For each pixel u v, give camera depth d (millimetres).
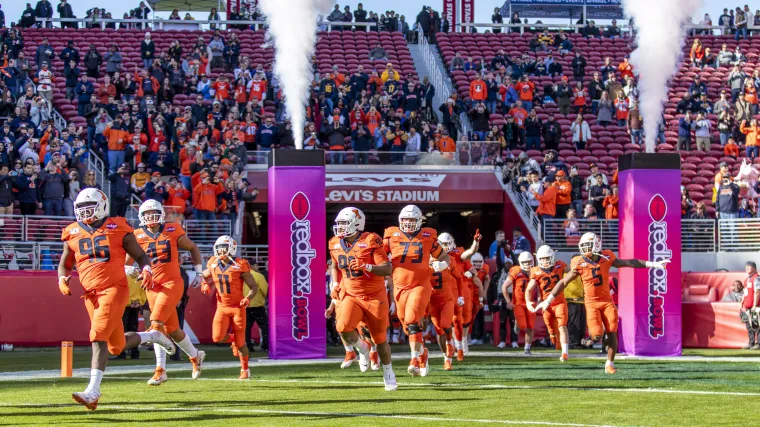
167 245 10141
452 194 24516
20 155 21203
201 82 28391
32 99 23984
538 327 18953
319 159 15328
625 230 16156
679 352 15664
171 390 9766
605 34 36031
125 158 23094
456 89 31828
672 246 15883
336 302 9594
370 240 9281
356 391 9539
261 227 27375
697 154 27688
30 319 17844
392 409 8031
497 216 25844
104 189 23172
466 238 28672
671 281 15820
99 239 8141
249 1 36375
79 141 22141
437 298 12328
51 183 19625
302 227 15203
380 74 32125
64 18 33375
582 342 17781
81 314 18172
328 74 27703
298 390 9672
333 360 14805
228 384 10445
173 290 10141
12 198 19500
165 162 23250
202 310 19062
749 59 34281
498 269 19172
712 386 9984
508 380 10758
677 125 29531
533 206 23250
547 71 32438
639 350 15672
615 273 20188
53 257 19016
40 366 13547
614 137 28719
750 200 24109
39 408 8242
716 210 23578
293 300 15086
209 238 20859
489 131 27406
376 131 25969
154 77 27609
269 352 15297
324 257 15273
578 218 23297
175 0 38875
